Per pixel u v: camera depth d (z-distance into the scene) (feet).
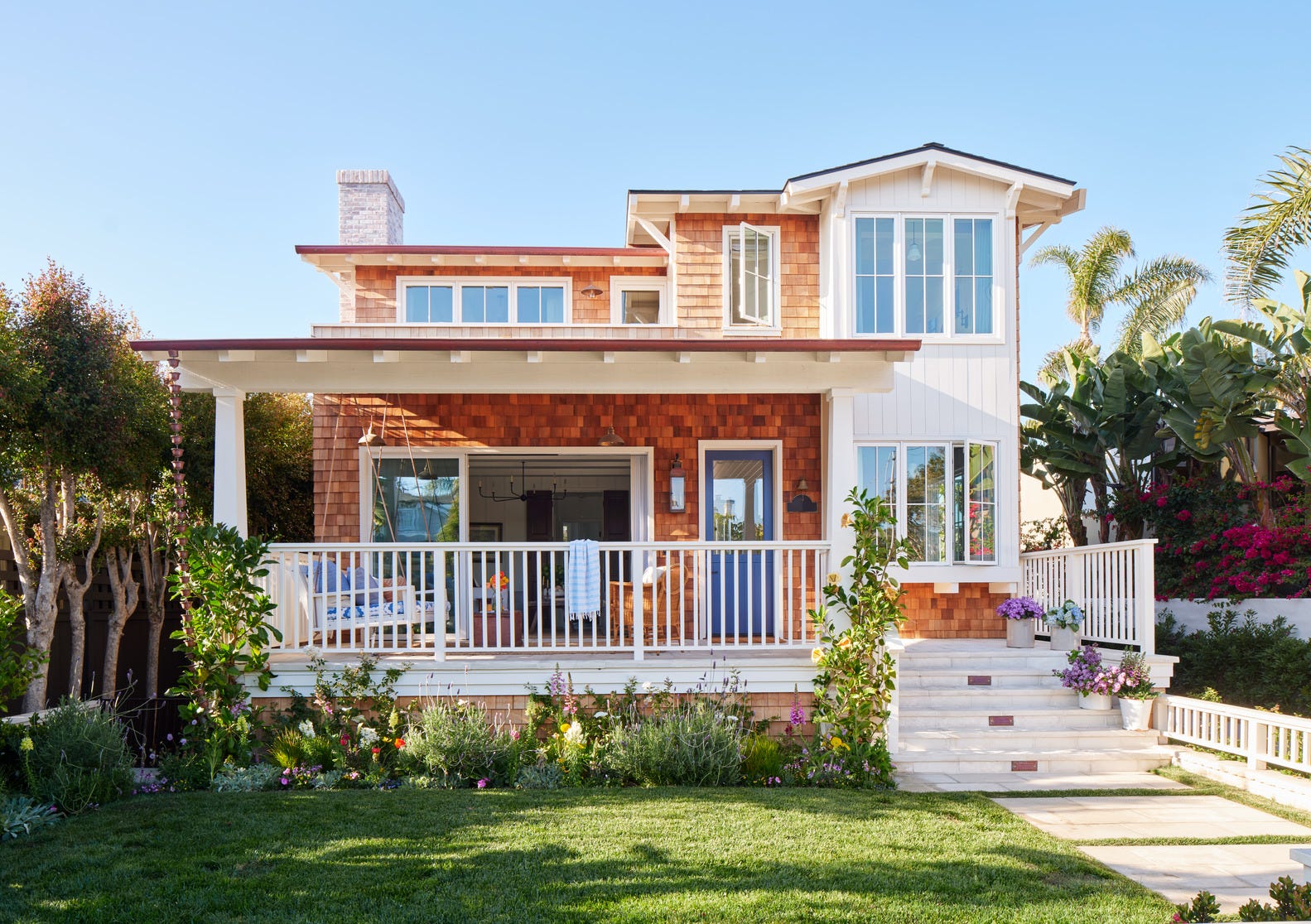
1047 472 51.44
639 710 29.22
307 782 25.89
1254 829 22.80
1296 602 35.50
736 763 26.30
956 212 39.86
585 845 19.47
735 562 31.27
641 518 40.24
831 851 19.36
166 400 45.29
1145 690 31.73
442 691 29.09
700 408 40.11
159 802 23.26
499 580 30.12
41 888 16.87
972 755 29.76
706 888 17.10
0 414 37.42
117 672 50.08
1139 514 44.57
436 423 39.42
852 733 27.76
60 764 22.52
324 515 38.96
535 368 30.94
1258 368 39.22
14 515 41.60
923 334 39.65
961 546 39.50
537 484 56.13
